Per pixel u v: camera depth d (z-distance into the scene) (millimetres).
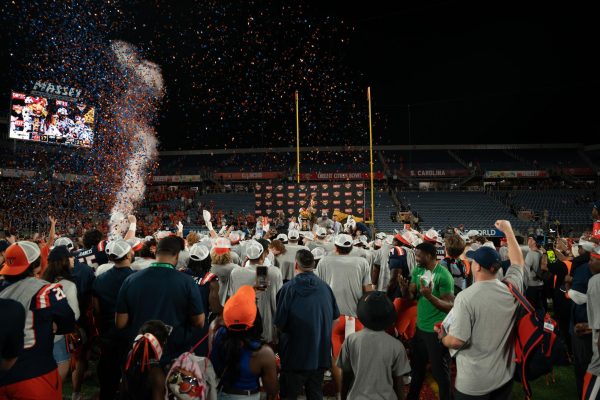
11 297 3508
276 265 7297
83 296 5102
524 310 3459
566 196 40844
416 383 4871
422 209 38594
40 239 8297
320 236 9242
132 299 3971
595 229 7473
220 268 5805
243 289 3348
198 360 3133
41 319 3555
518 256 3844
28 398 3439
